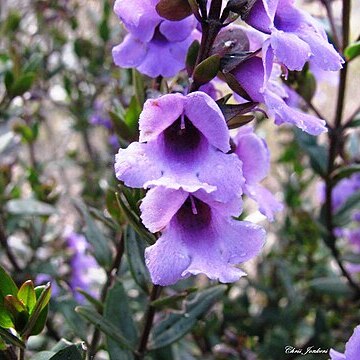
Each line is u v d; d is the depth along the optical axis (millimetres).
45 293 79
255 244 75
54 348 86
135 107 101
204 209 78
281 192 224
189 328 109
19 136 197
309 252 189
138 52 91
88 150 226
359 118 134
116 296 108
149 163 72
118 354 106
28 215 164
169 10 78
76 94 231
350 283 154
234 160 72
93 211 117
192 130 76
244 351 155
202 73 76
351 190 179
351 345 76
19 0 262
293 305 172
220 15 80
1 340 84
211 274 72
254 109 80
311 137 143
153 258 73
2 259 176
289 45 72
